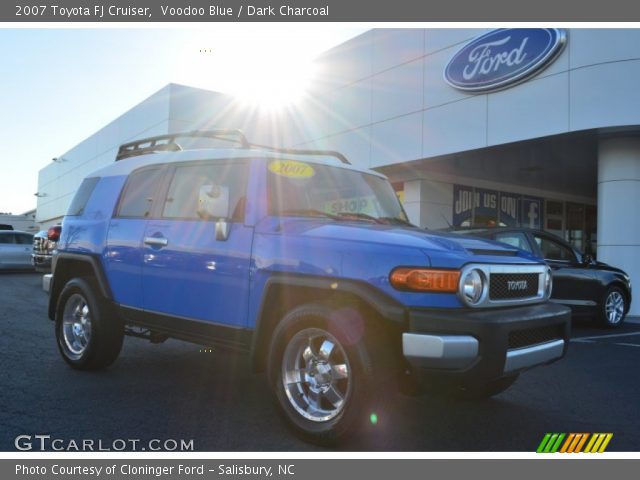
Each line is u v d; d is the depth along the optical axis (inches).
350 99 629.6
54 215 1775.3
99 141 1283.2
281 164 171.3
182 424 152.6
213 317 163.0
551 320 145.4
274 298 150.9
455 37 515.2
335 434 133.0
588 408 177.5
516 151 508.4
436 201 630.5
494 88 480.7
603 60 418.9
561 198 807.1
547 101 446.9
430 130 537.3
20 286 565.6
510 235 325.7
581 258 351.9
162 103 898.7
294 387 143.9
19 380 192.2
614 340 313.3
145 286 183.9
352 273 136.1
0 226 1201.4
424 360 124.5
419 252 131.7
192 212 176.2
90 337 200.2
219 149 180.5
